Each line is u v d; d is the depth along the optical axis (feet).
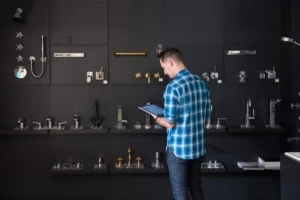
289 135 13.98
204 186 14.10
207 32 13.80
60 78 13.65
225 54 13.83
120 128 13.47
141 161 13.98
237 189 14.07
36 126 13.75
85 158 13.91
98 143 13.91
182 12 13.74
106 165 13.89
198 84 10.13
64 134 13.69
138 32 13.70
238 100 13.98
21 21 13.42
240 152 14.11
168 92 9.90
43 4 13.52
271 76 13.70
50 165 13.87
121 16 13.66
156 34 13.73
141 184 14.03
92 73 13.65
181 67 10.28
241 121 14.02
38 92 13.73
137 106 13.85
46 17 13.53
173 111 9.82
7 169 13.84
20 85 13.69
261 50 13.87
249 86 13.98
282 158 9.69
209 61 13.80
